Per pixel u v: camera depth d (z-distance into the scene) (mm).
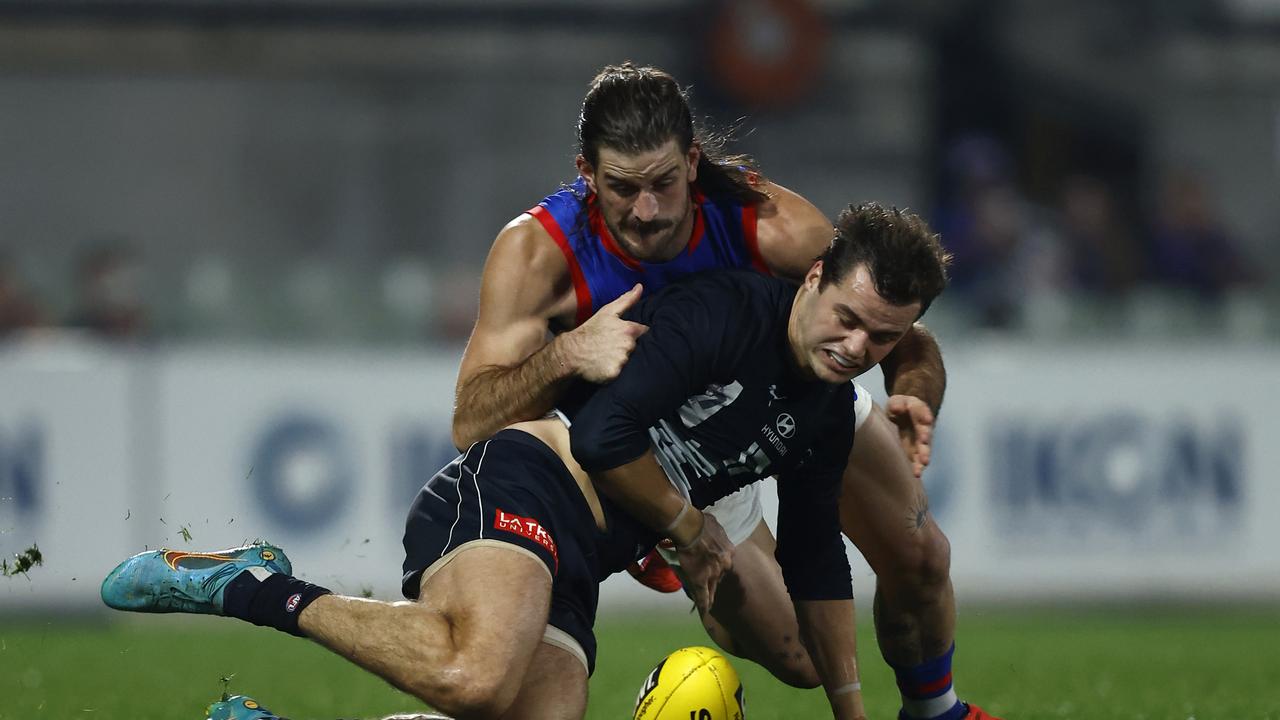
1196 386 37969
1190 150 60438
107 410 34406
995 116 59500
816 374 14164
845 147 59188
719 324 14289
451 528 14438
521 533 14273
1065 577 37188
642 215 14977
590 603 14922
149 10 57219
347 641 13719
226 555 14758
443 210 59406
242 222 58469
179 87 57906
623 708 20938
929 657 16391
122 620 36031
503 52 59188
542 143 59656
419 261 59375
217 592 14414
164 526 34500
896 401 15516
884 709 20469
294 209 58750
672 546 15805
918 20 59125
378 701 21641
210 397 34781
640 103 14773
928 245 13672
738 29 57719
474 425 15227
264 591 14250
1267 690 22969
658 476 14180
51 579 34250
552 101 59531
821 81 58781
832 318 13820
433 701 13531
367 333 38156
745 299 14523
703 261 16031
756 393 14461
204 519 34625
